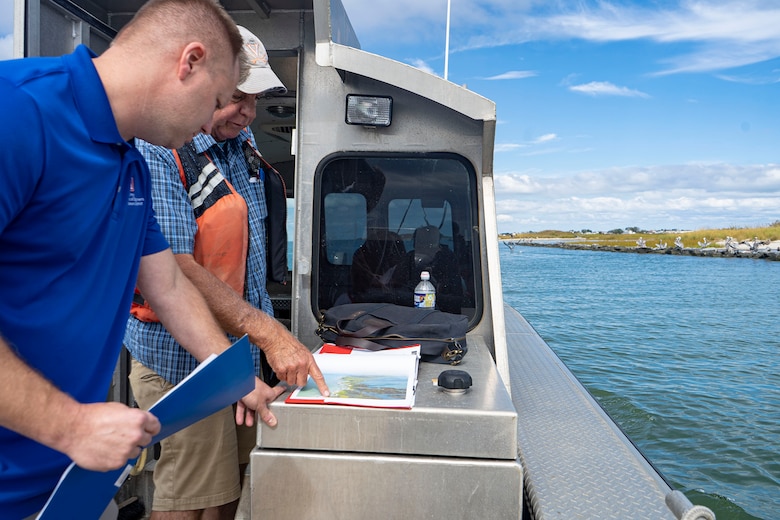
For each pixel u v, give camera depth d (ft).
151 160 5.61
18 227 3.67
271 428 4.93
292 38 8.22
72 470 3.53
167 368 6.14
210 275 5.65
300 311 7.79
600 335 38.09
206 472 6.24
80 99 3.78
